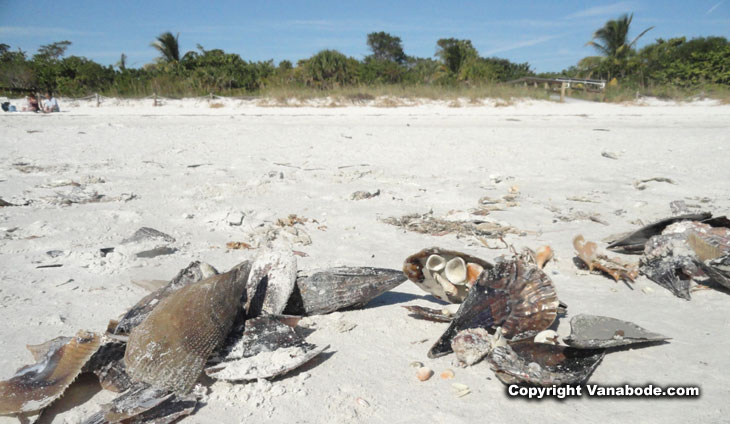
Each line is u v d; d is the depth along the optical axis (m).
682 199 8.98
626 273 5.24
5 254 5.52
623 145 15.18
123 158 12.51
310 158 13.09
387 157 13.34
